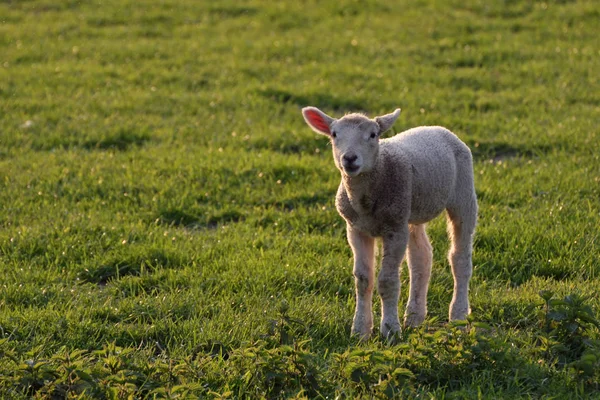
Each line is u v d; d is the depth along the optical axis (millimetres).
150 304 9766
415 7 28672
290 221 12680
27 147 16531
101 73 22391
